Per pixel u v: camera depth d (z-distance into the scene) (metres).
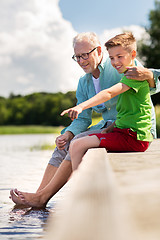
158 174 1.24
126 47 2.72
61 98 69.44
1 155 10.32
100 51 3.12
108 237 0.47
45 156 9.41
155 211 0.69
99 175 0.95
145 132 2.56
